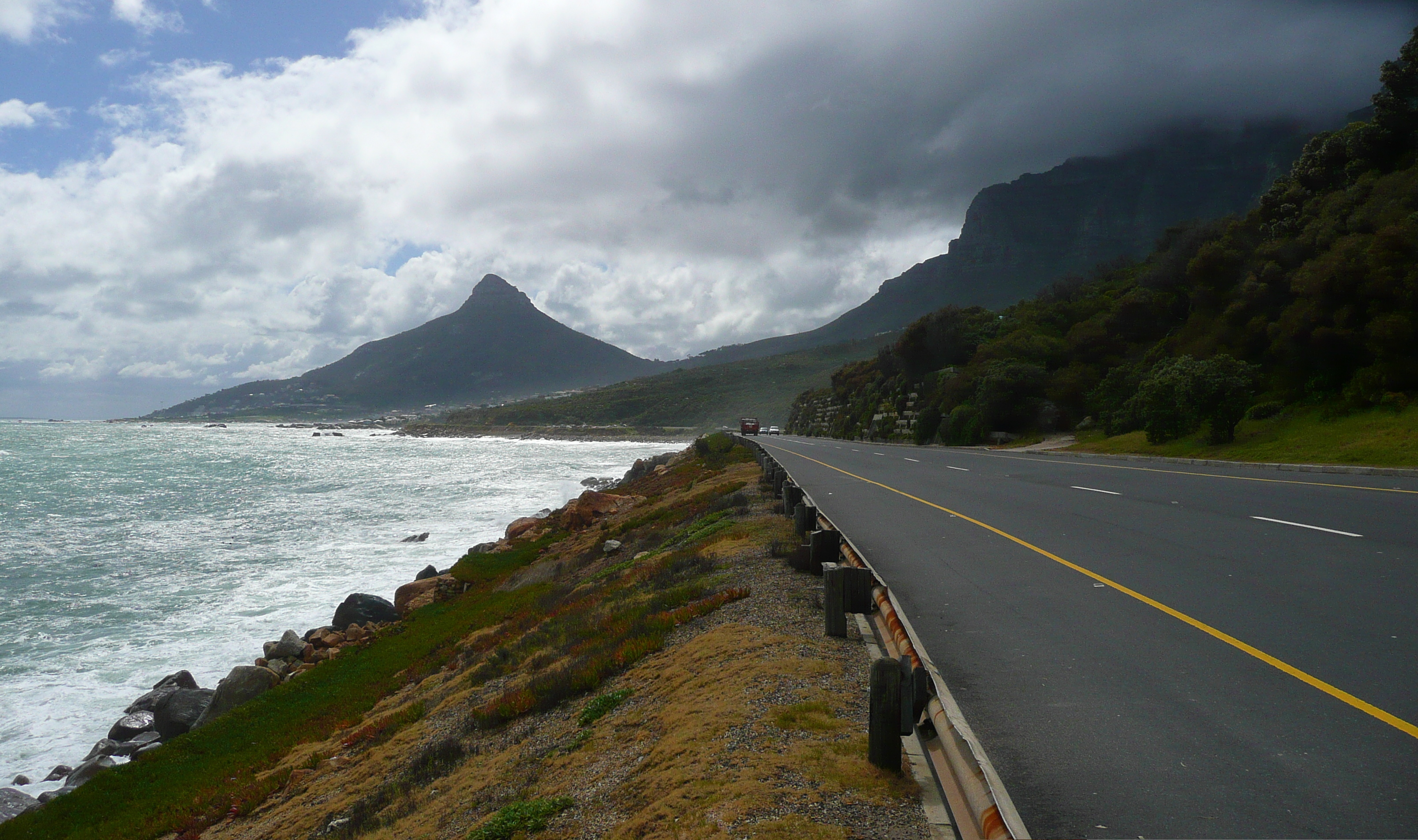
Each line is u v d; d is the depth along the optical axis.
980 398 48.66
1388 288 25.53
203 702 17.31
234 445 130.38
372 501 52.19
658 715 7.21
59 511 44.03
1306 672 5.91
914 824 4.40
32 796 13.96
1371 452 21.25
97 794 12.85
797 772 5.14
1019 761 4.80
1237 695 5.59
